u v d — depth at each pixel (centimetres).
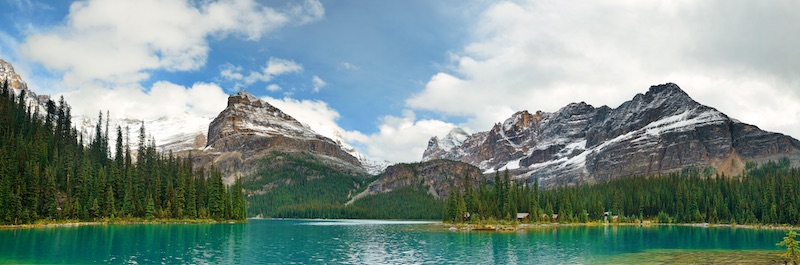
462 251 11175
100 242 11600
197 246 11325
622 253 10781
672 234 17488
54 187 17650
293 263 9138
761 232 19588
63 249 10219
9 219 15412
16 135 19662
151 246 11031
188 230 16488
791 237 8019
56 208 17425
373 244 12850
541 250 11369
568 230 19962
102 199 19238
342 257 10050
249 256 10000
